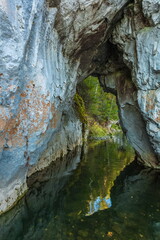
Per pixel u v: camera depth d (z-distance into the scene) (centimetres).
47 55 848
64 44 1020
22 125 693
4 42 523
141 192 936
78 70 1417
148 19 1081
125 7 1162
